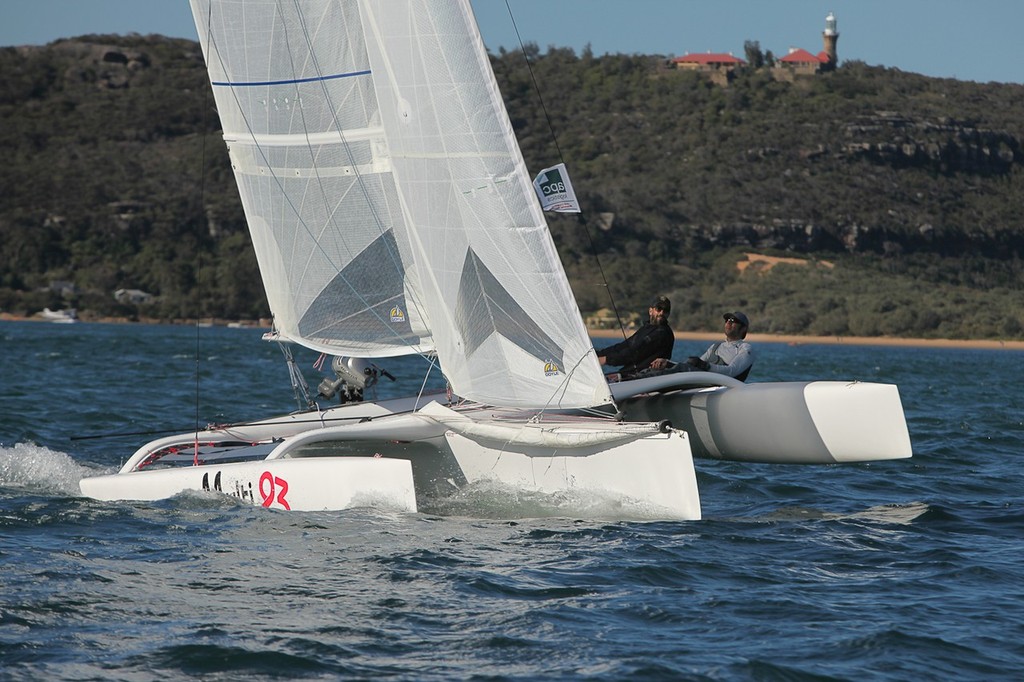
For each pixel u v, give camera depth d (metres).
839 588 22.47
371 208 31.75
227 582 22.05
